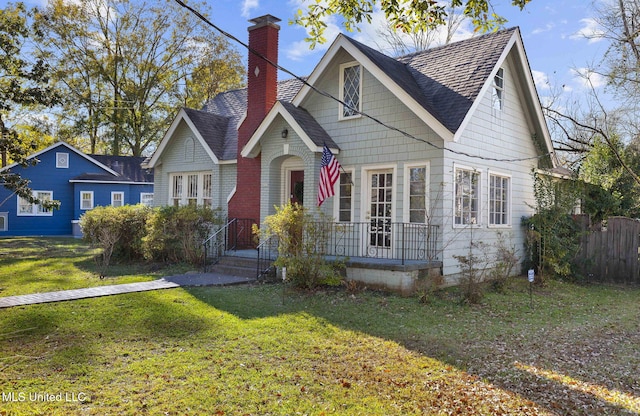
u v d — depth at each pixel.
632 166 16.14
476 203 12.25
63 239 24.48
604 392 5.10
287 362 5.70
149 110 35.91
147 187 31.28
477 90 11.07
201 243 13.95
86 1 32.44
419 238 11.14
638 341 7.26
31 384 4.89
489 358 6.11
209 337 6.62
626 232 13.38
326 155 11.10
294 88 16.31
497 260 11.89
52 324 7.07
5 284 10.51
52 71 30.92
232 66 35.72
